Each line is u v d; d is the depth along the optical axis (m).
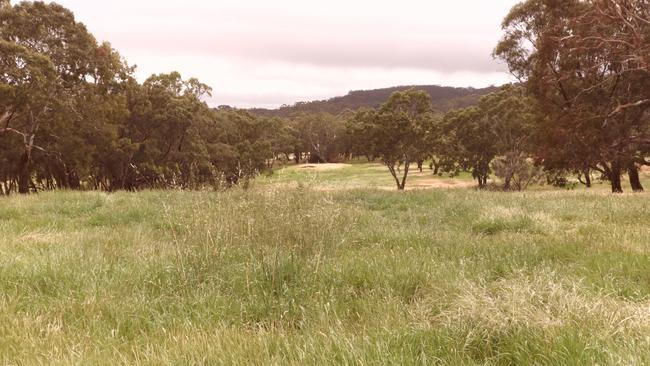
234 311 4.18
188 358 3.02
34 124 33.44
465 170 58.28
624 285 4.34
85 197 12.38
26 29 30.98
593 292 4.02
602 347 2.79
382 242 7.04
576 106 24.94
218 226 6.02
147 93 45.06
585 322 3.20
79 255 5.95
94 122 36.56
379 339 3.11
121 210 10.59
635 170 34.31
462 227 8.79
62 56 31.95
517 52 28.44
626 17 19.14
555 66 25.45
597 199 12.73
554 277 4.48
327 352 2.92
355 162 121.81
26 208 10.80
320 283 4.74
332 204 7.11
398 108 56.25
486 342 3.10
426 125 54.81
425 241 7.01
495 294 4.01
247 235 5.93
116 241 7.28
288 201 6.60
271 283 4.73
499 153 53.53
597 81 24.27
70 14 32.81
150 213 10.30
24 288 4.69
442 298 4.04
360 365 2.73
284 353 3.03
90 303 4.21
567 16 24.16
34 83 28.75
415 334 3.24
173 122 43.62
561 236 7.07
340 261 5.59
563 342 2.82
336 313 3.98
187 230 6.43
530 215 9.18
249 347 3.16
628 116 23.64
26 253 6.16
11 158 37.81
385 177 77.19
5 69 27.50
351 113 144.25
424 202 12.82
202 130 51.06
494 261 5.53
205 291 4.65
